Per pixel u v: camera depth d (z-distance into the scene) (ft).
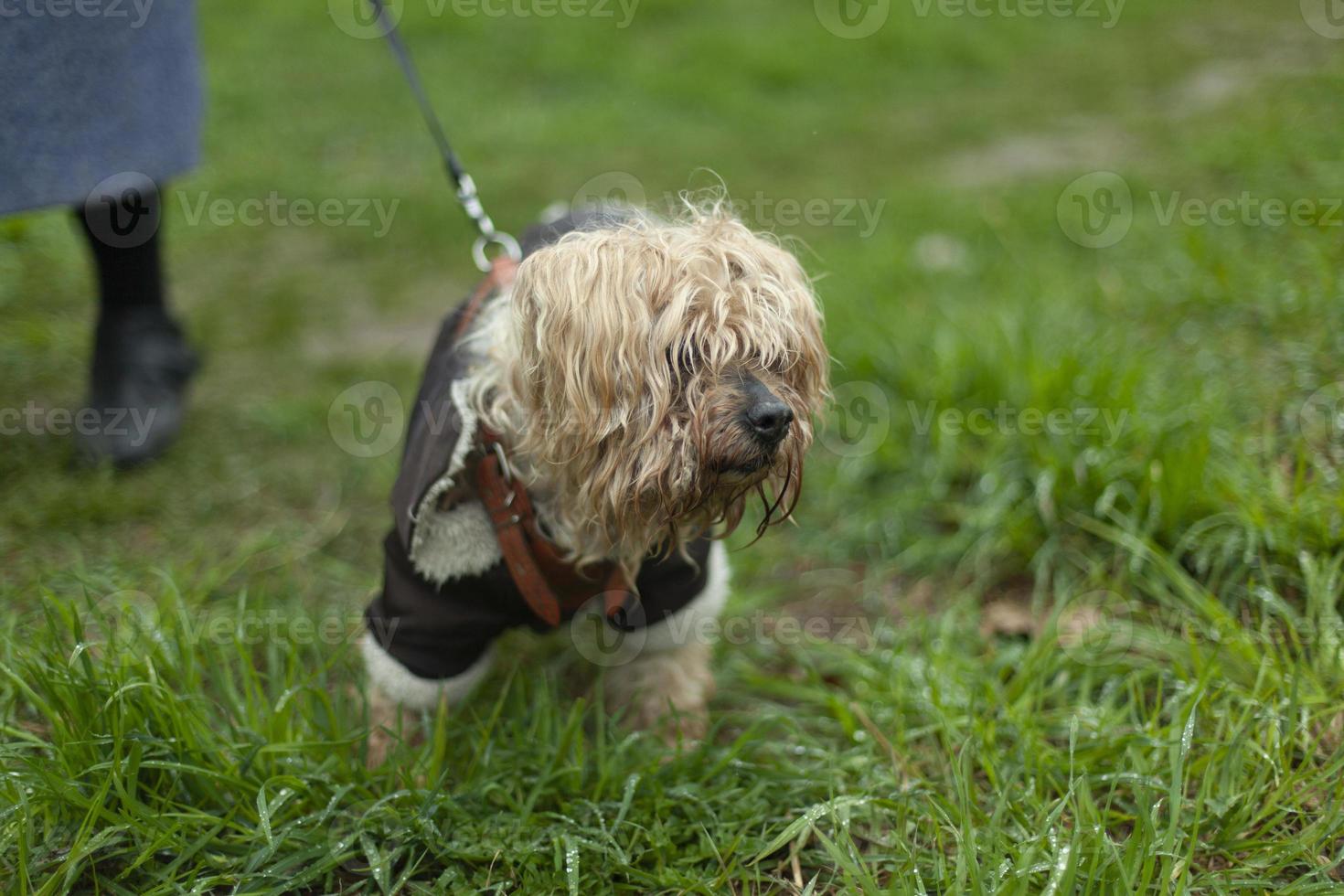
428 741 8.14
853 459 12.34
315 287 17.31
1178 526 9.89
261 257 18.30
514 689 9.28
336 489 12.30
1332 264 13.01
